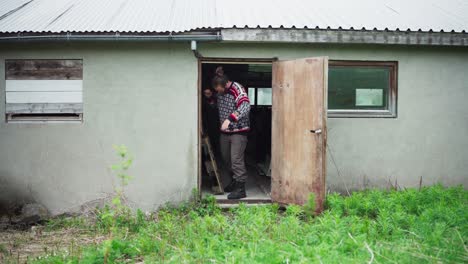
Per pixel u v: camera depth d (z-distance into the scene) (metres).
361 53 7.60
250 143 11.96
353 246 4.83
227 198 7.61
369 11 8.29
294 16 7.75
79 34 7.01
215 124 10.00
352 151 7.69
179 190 7.45
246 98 7.47
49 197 7.42
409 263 4.42
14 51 7.38
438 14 8.27
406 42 7.31
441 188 7.36
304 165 6.95
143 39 6.99
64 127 7.40
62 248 5.68
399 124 7.76
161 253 4.97
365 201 6.51
